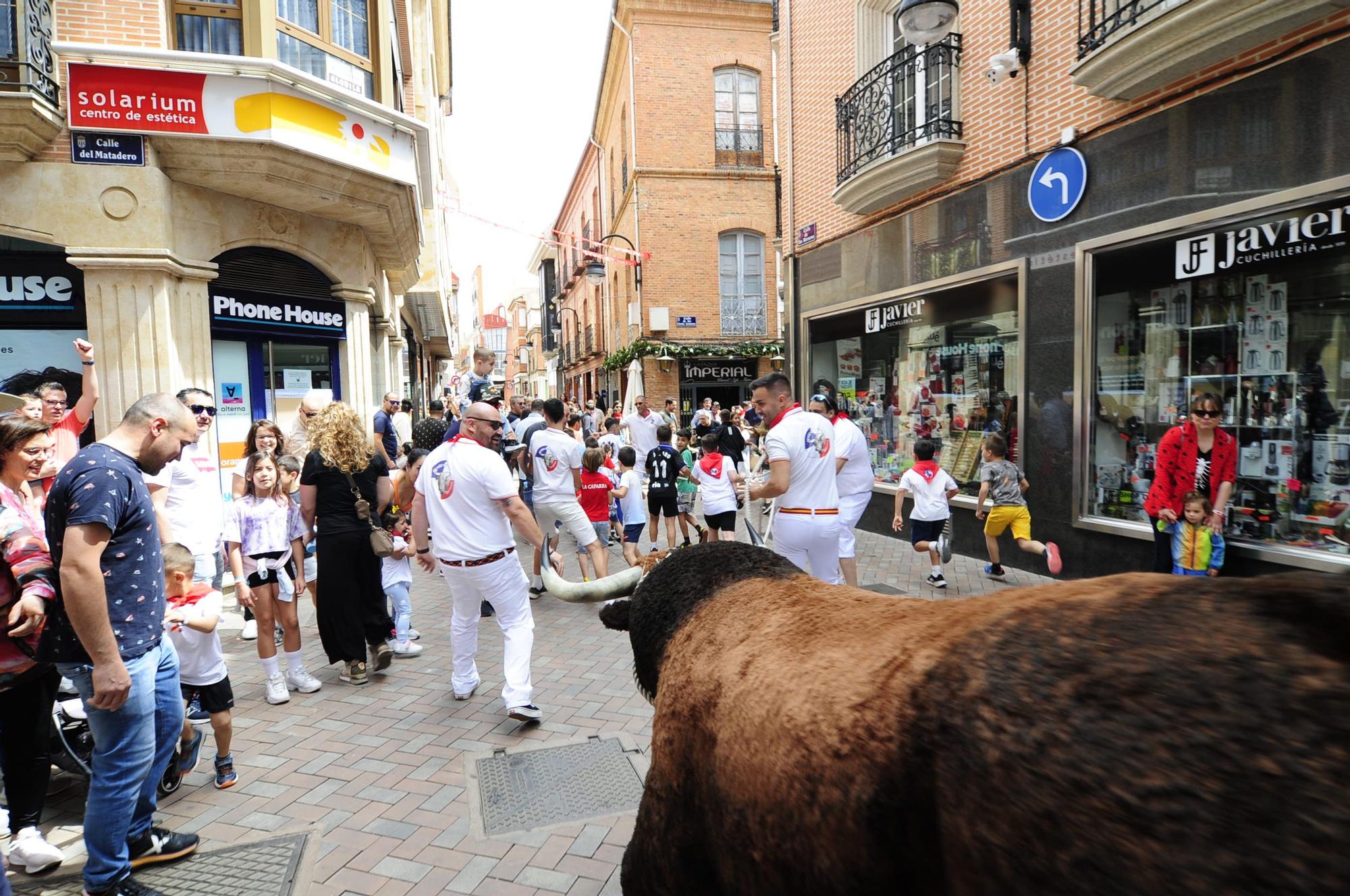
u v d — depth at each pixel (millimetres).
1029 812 782
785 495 5145
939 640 1035
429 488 4574
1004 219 7824
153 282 7426
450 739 4305
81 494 2664
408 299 18875
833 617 1360
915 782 929
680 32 20438
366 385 10414
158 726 3119
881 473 10312
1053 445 7348
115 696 2680
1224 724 694
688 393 21547
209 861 3178
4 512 3051
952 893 894
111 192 7203
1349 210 5039
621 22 21031
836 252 10820
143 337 7383
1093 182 6797
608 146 26531
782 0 11844
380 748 4203
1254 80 5492
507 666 4441
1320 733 651
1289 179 5312
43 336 7562
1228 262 5797
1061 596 964
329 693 5062
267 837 3346
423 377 32125
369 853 3225
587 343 30969
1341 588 733
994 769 824
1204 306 6141
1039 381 7473
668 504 8961
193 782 3869
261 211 8664
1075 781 752
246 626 6359
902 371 9781
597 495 8039
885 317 9867
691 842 1502
